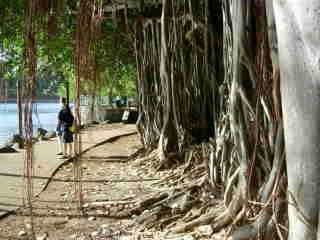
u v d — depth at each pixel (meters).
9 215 7.33
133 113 30.94
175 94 12.14
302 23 2.55
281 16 2.66
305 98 2.58
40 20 3.91
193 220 6.48
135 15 13.77
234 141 6.14
